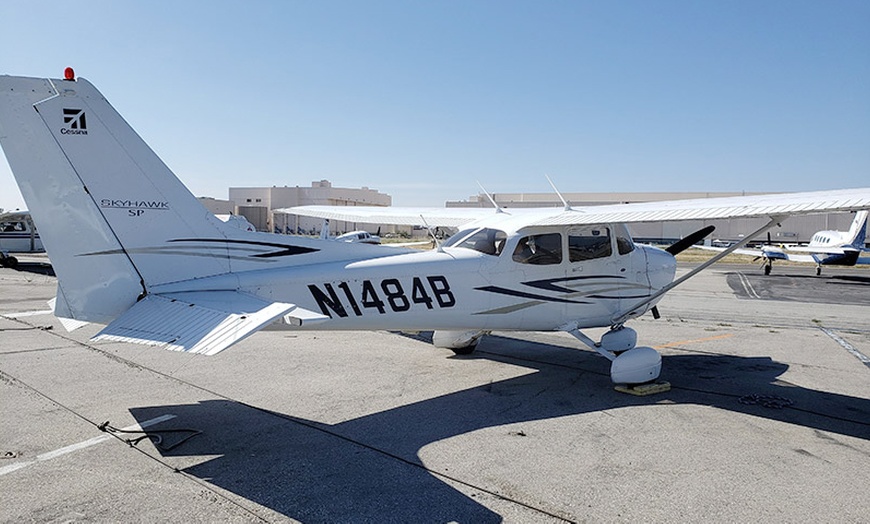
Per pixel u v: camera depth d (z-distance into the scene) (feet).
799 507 10.65
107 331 12.35
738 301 44.57
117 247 14.56
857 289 54.13
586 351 25.23
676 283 22.41
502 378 20.40
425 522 10.07
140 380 19.40
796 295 48.96
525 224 19.84
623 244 21.94
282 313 12.35
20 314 32.86
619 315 22.00
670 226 140.97
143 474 11.96
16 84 13.47
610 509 10.55
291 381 19.61
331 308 16.38
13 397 17.24
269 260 16.22
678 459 13.00
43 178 13.79
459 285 18.54
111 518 10.07
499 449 13.58
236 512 10.37
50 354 22.98
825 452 13.50
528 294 19.86
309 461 12.76
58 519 10.00
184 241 15.24
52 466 12.31
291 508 10.55
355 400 17.52
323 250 16.98
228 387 18.75
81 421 15.23
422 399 17.74
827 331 30.96
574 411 16.66
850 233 71.00
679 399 17.99
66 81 13.96
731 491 11.32
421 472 12.23
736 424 15.53
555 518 10.21
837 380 20.43
